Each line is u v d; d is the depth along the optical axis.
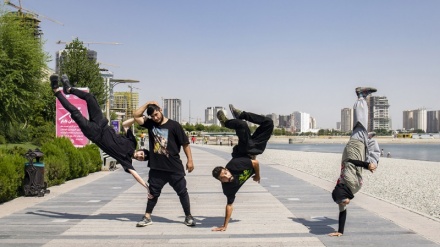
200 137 148.12
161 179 7.36
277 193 11.68
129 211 8.86
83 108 16.28
